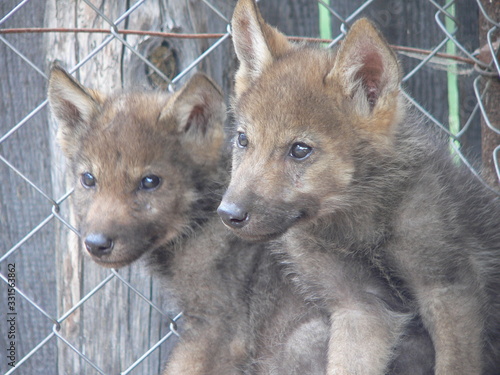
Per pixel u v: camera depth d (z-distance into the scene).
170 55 9.23
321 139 7.12
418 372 7.52
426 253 7.17
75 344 9.55
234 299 7.98
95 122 8.23
